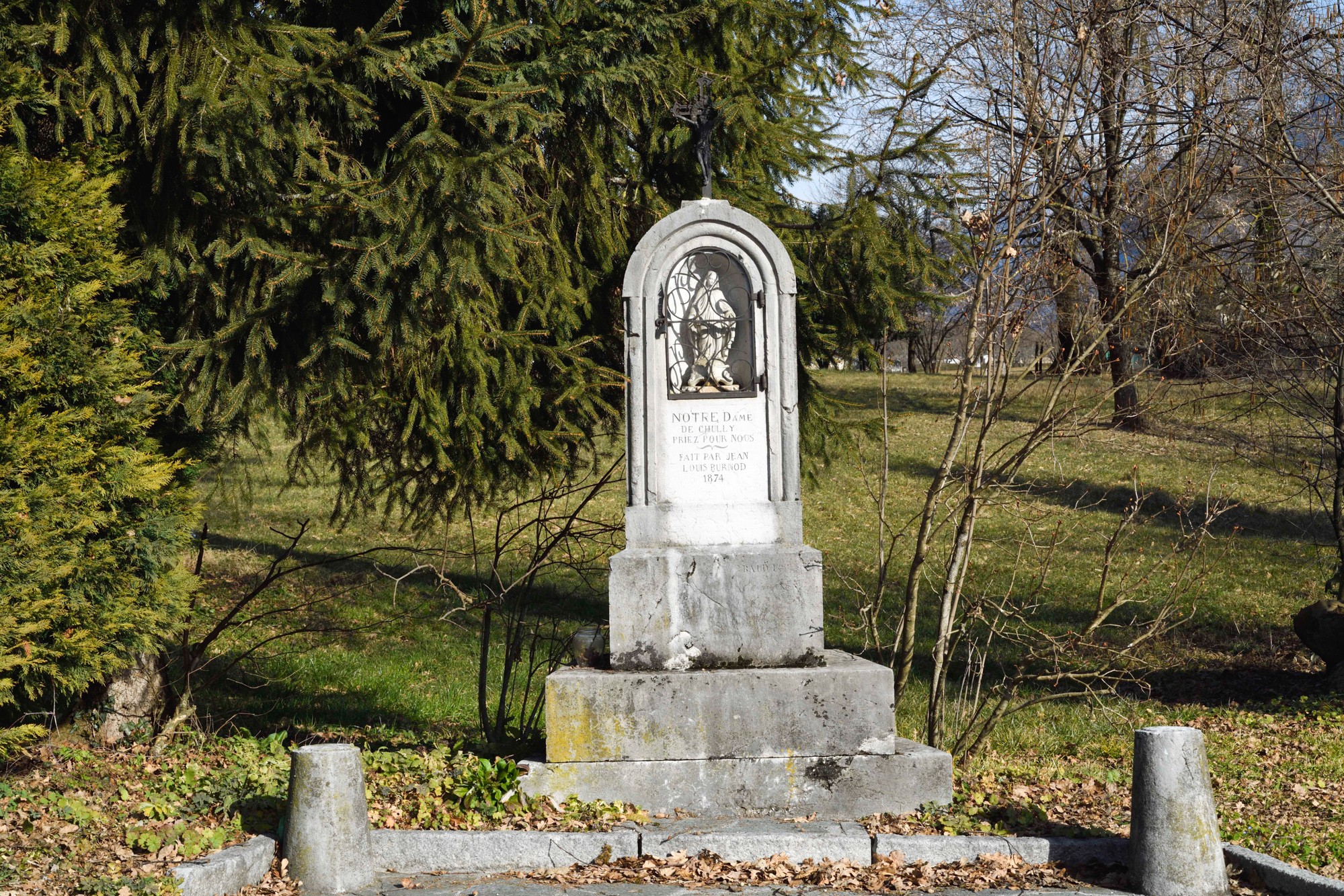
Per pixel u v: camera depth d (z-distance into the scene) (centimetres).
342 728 1006
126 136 749
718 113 827
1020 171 766
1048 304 857
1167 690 1280
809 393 1017
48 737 789
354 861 575
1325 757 909
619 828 628
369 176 775
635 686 671
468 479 897
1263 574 1847
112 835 590
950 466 795
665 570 701
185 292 785
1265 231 1106
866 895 554
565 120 893
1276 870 561
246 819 633
